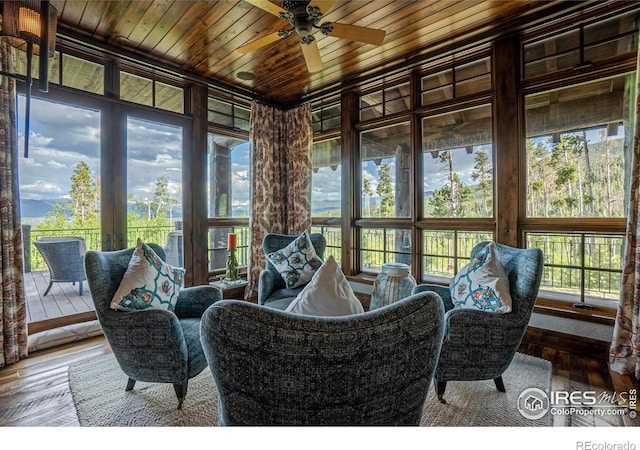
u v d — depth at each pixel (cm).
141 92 333
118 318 172
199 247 372
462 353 173
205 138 377
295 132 432
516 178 274
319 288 113
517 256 196
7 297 226
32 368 221
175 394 186
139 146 329
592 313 239
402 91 360
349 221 392
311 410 76
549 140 268
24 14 143
